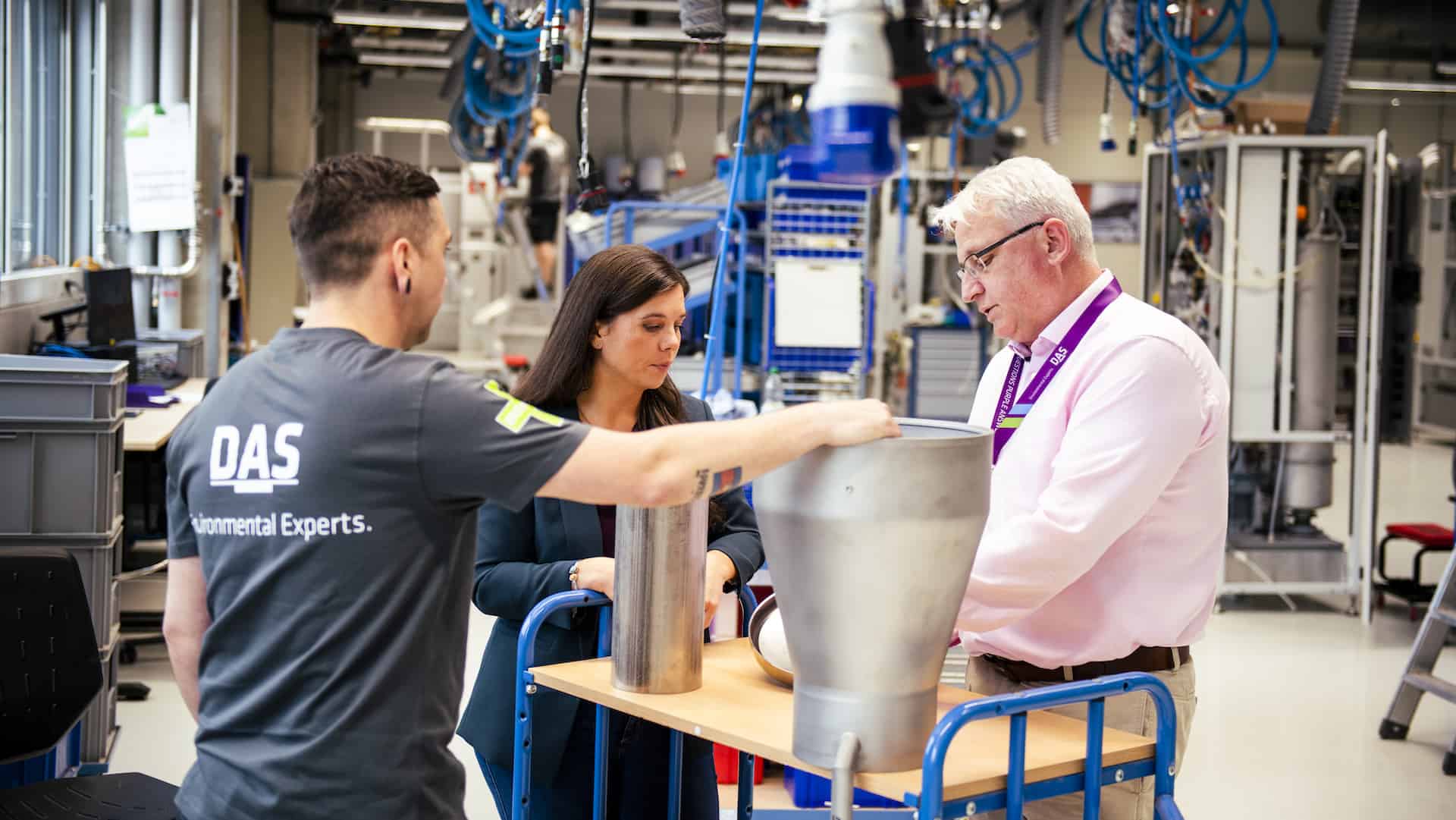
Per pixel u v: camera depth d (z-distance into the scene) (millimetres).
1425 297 12875
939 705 1813
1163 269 6262
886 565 1403
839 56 1853
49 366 3299
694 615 1811
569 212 11188
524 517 2156
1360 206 5898
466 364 11023
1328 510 8727
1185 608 1885
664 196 12453
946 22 6805
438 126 12398
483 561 2135
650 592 1785
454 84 8602
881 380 10594
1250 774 3891
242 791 1414
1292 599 6184
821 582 1429
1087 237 1916
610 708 2057
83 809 2080
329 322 1486
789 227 5910
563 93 14773
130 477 5082
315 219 1469
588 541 2129
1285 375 5785
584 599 1977
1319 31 13148
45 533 3344
